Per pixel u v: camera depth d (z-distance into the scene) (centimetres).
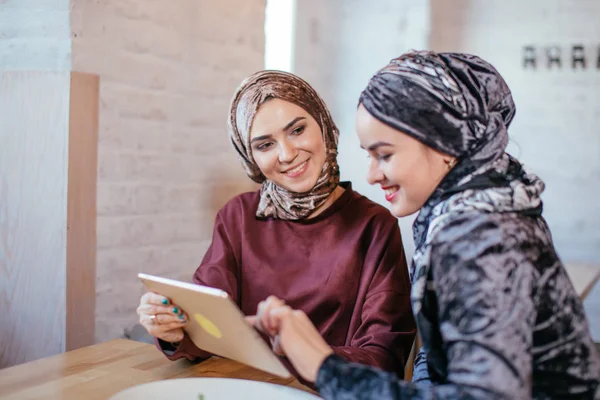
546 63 372
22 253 203
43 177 198
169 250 232
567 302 92
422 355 131
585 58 365
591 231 369
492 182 94
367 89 100
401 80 96
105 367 138
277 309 97
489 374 81
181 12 229
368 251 161
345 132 413
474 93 96
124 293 217
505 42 379
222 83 249
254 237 170
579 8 364
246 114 157
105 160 207
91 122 201
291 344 94
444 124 95
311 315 160
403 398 84
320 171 161
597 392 93
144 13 216
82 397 120
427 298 95
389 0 398
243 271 168
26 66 203
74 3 195
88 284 205
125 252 216
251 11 259
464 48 388
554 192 375
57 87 194
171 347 140
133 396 115
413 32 394
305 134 157
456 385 83
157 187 226
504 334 83
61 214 197
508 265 86
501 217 89
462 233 88
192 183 239
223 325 111
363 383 87
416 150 97
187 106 235
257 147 158
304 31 413
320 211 168
